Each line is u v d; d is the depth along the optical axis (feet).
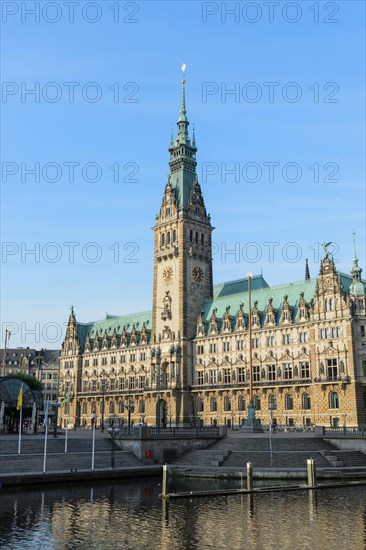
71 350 652.89
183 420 472.85
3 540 133.49
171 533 138.92
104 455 266.36
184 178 530.27
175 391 479.41
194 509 165.58
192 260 510.99
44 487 209.97
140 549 125.59
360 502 173.27
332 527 143.02
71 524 148.77
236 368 452.76
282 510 162.50
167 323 506.07
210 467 248.93
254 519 151.94
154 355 508.94
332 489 198.08
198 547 126.72
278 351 428.15
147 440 272.92
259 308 462.19
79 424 619.67
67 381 647.15
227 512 160.97
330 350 387.55
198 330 491.72
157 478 237.45
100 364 611.06
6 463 234.17
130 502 178.09
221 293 526.16
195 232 519.60
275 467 247.50
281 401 415.64
